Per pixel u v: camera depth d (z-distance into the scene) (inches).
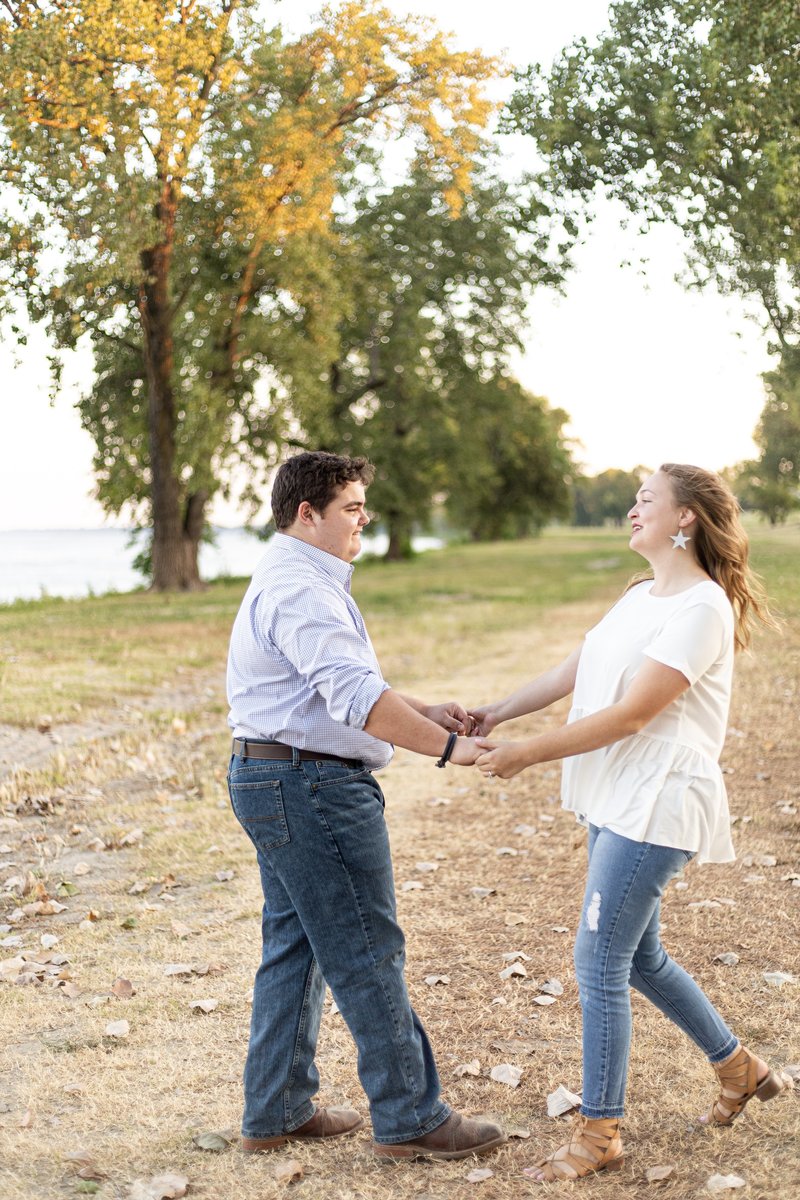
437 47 833.5
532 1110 126.6
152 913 198.2
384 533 1966.0
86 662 514.0
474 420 1561.3
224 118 791.1
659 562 114.7
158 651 568.1
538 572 1478.8
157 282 940.0
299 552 112.1
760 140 383.2
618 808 108.3
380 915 112.0
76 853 239.1
